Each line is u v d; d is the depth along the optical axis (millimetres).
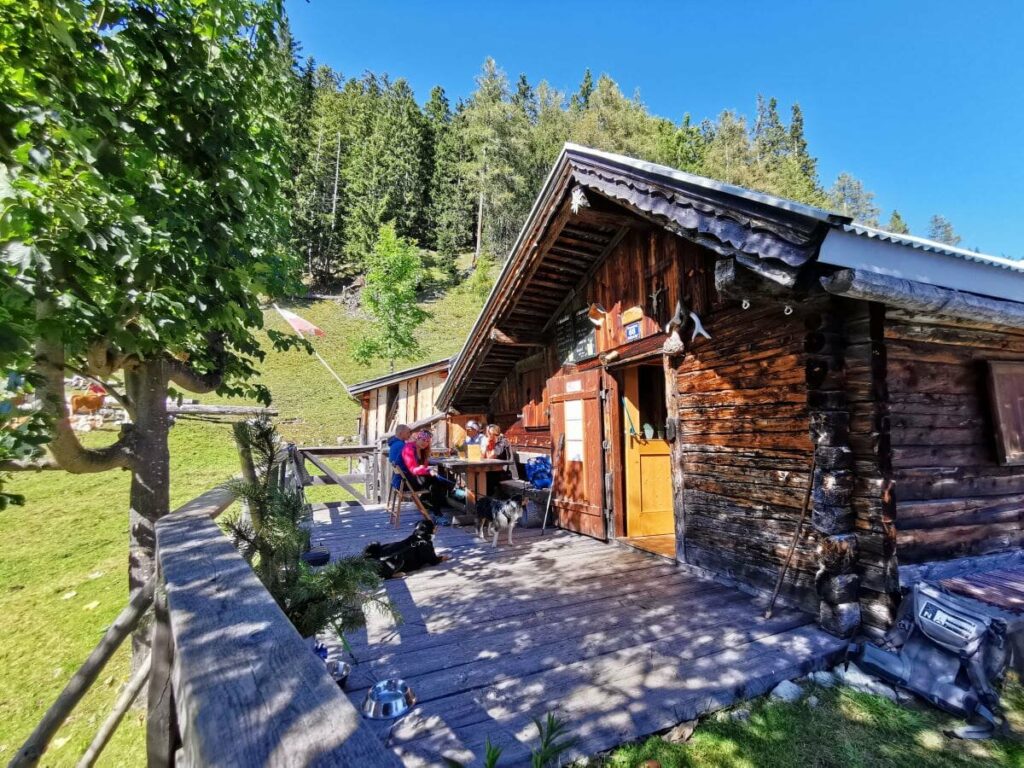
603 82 33031
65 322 2377
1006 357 3844
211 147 2787
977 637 2330
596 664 2668
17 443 2301
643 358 5066
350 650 2689
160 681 1756
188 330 3098
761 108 55844
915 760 2033
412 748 1964
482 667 2656
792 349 3477
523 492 6730
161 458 3811
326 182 36062
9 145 2197
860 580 3045
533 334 7012
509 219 33562
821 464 3129
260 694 811
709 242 3236
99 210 2473
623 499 5578
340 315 26453
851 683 2629
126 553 6277
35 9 2186
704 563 4242
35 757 1860
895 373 3330
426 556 4570
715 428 4172
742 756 2057
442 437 10844
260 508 2322
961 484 3521
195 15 3010
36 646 4328
